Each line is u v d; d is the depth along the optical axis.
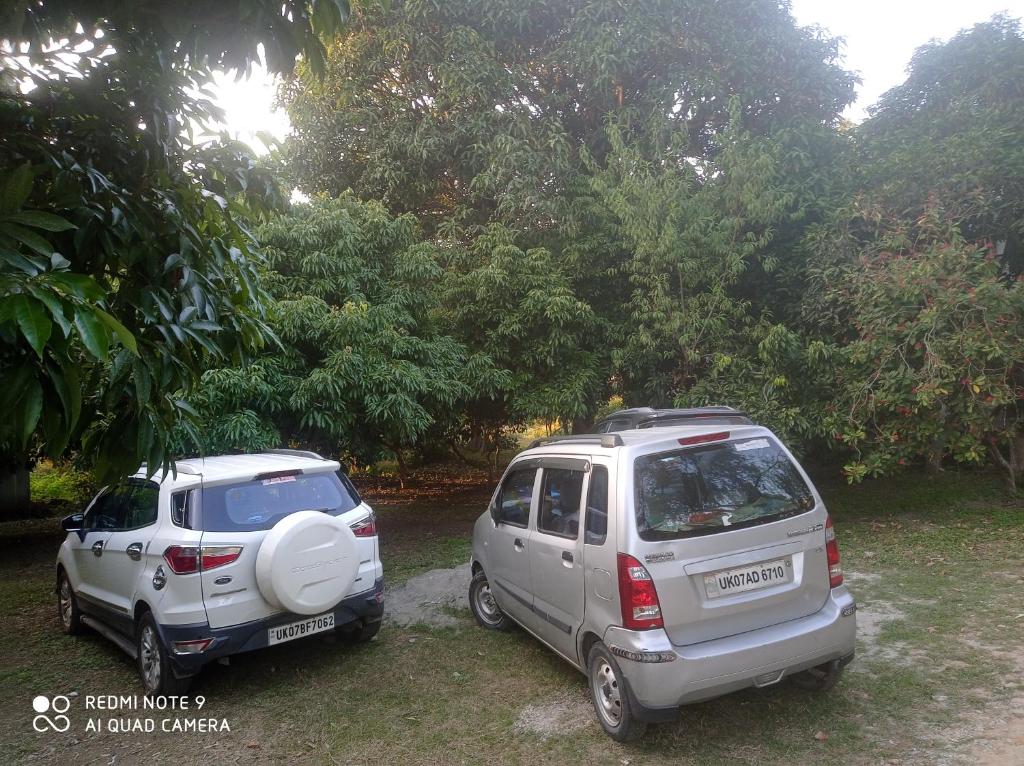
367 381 7.74
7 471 11.01
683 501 3.88
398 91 11.77
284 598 4.62
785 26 10.77
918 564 6.98
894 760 3.56
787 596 3.85
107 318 2.19
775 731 3.93
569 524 4.41
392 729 4.34
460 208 11.00
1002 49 9.70
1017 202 8.32
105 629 5.79
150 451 3.11
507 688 4.81
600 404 11.28
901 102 11.10
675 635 3.63
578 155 11.01
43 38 3.34
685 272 8.98
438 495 14.00
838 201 9.48
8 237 2.35
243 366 3.93
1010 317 7.25
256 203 4.26
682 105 10.68
